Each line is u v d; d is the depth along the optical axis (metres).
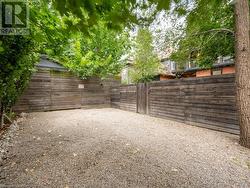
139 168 2.47
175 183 2.11
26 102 7.50
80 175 2.27
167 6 1.54
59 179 2.17
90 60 9.41
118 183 2.09
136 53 11.74
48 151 3.08
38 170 2.39
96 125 5.21
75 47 8.69
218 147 3.35
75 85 9.13
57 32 2.55
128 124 5.45
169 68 14.79
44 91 8.04
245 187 2.04
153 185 2.06
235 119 4.22
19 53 3.36
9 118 5.43
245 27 3.33
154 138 3.94
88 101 9.64
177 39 5.43
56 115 7.04
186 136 4.12
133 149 3.20
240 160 2.77
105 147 3.29
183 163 2.65
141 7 1.68
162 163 2.64
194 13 4.00
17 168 2.44
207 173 2.35
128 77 14.53
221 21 5.40
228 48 5.85
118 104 9.71
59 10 1.57
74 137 3.93
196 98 5.24
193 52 6.12
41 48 5.44
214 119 4.73
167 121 6.04
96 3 1.57
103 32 9.39
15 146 3.31
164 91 6.52
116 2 1.60
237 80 3.44
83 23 1.76
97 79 9.98
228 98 4.36
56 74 8.43
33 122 5.54
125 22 1.77
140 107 7.89
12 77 3.63
